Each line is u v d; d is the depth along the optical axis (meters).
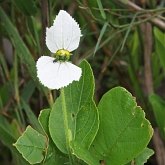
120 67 0.62
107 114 0.38
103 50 0.61
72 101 0.39
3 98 0.60
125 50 0.65
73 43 0.35
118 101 0.38
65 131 0.38
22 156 0.39
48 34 0.35
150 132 0.37
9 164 0.65
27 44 0.58
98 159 0.39
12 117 0.56
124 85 0.62
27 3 0.52
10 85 0.57
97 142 0.39
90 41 0.66
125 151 0.38
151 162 0.63
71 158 0.38
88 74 0.39
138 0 0.64
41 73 0.34
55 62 0.35
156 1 0.66
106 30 0.56
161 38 0.57
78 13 0.61
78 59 0.61
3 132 0.48
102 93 0.68
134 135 0.38
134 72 0.62
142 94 0.61
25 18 0.56
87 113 0.39
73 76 0.34
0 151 0.64
